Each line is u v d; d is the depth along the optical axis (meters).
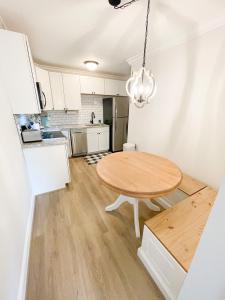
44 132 2.91
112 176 1.36
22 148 2.02
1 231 0.91
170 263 1.00
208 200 1.47
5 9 1.36
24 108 1.77
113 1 1.21
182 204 1.41
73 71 3.61
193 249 1.00
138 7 1.33
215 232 0.46
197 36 1.74
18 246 1.17
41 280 1.17
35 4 1.30
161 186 1.20
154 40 2.00
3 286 0.80
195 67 1.81
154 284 1.16
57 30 1.76
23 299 1.03
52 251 1.40
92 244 1.48
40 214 1.90
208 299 0.54
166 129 2.34
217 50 1.58
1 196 1.00
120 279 1.19
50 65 3.27
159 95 2.38
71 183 2.68
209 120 1.74
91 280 1.17
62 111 4.02
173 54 2.06
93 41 2.05
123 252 1.41
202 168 1.90
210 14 1.43
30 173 2.17
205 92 1.74
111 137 4.43
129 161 1.73
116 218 1.84
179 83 2.04
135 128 3.06
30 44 2.14
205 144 1.82
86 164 3.58
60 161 2.34
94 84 3.87
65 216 1.87
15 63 1.62
